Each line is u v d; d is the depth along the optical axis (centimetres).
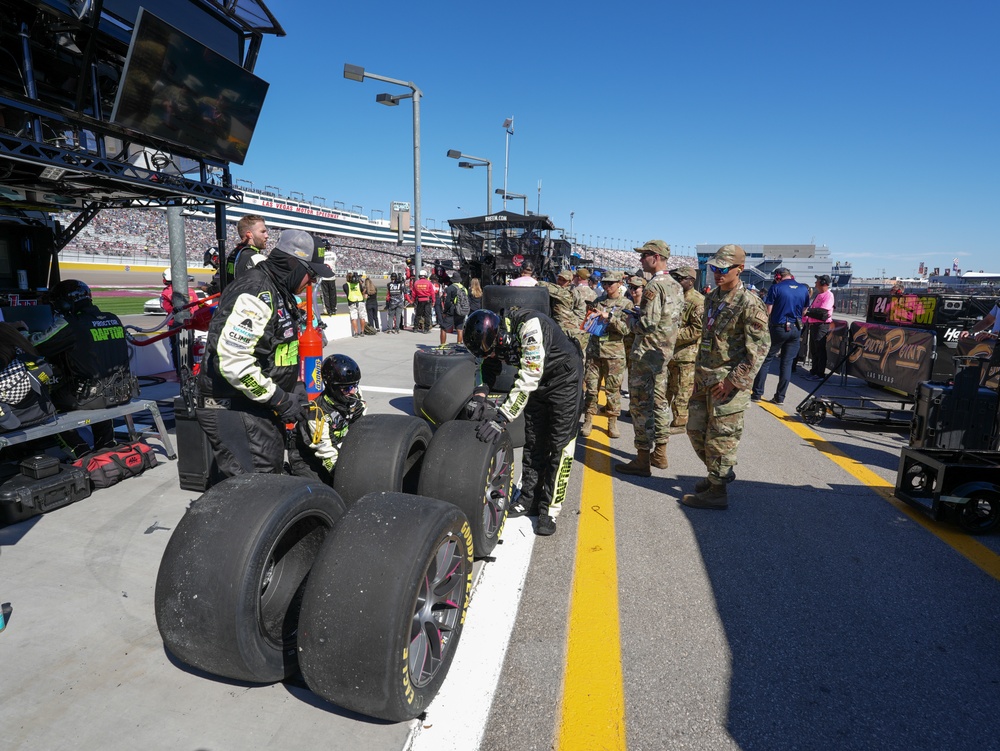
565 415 345
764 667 242
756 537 366
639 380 471
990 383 595
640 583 308
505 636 258
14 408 359
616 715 213
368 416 315
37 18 352
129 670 223
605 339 572
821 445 587
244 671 197
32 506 352
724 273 381
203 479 392
